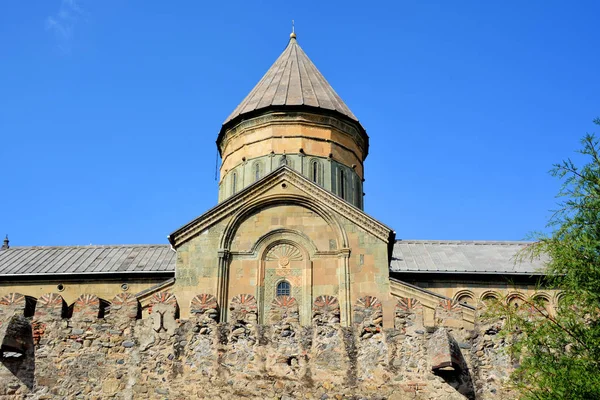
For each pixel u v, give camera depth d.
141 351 19.73
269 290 25.48
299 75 37.88
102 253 34.44
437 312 19.72
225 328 19.75
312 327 19.56
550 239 17.00
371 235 25.88
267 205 26.59
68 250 34.97
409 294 24.77
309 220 26.34
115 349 19.80
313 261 25.78
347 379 18.84
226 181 34.97
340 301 24.95
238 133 34.97
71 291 31.80
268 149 33.84
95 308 20.28
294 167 33.38
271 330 19.59
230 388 19.03
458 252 34.00
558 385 15.52
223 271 25.50
